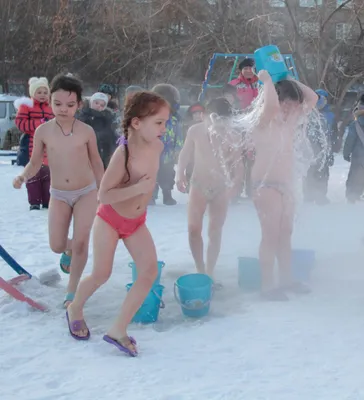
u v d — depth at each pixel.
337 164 14.09
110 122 8.33
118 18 22.23
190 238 4.82
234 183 4.73
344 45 20.62
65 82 4.37
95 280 3.74
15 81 26.55
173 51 22.70
